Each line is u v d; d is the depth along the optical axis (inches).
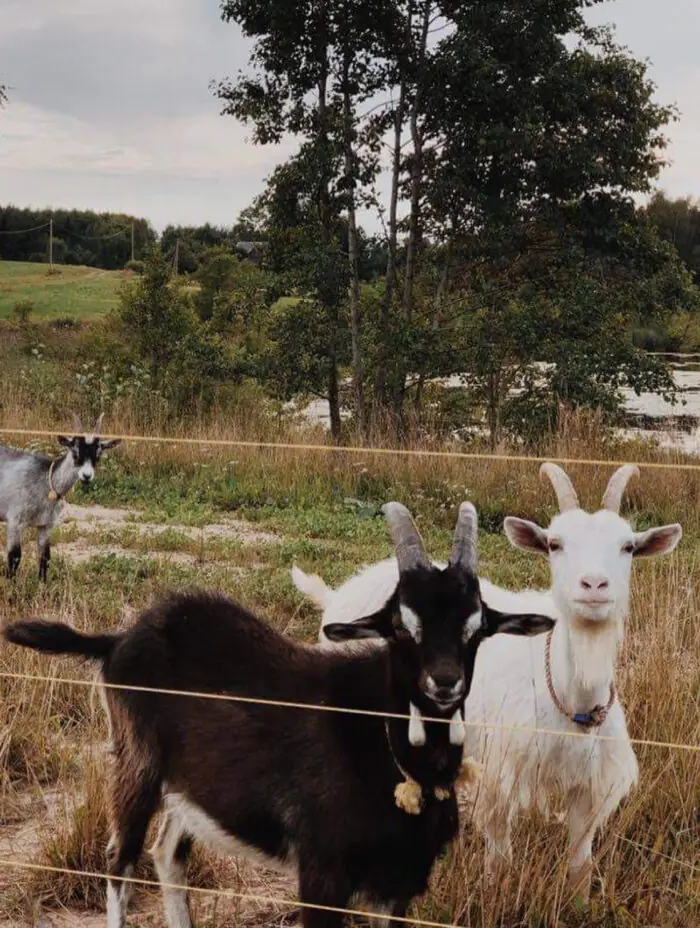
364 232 356.2
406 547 98.5
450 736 98.9
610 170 335.0
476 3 322.7
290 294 352.8
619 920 112.5
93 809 123.7
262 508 277.7
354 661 106.7
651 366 339.3
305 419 391.5
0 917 115.4
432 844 102.2
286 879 122.7
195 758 109.0
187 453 318.7
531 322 336.5
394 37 333.7
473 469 290.5
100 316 1085.8
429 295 376.8
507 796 117.0
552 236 359.9
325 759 102.8
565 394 333.1
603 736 116.2
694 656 154.0
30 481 224.1
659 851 120.7
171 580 208.8
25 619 118.8
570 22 336.8
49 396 387.9
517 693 119.2
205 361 359.3
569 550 112.0
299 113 342.3
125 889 112.9
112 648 117.7
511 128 329.4
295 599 200.7
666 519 263.6
